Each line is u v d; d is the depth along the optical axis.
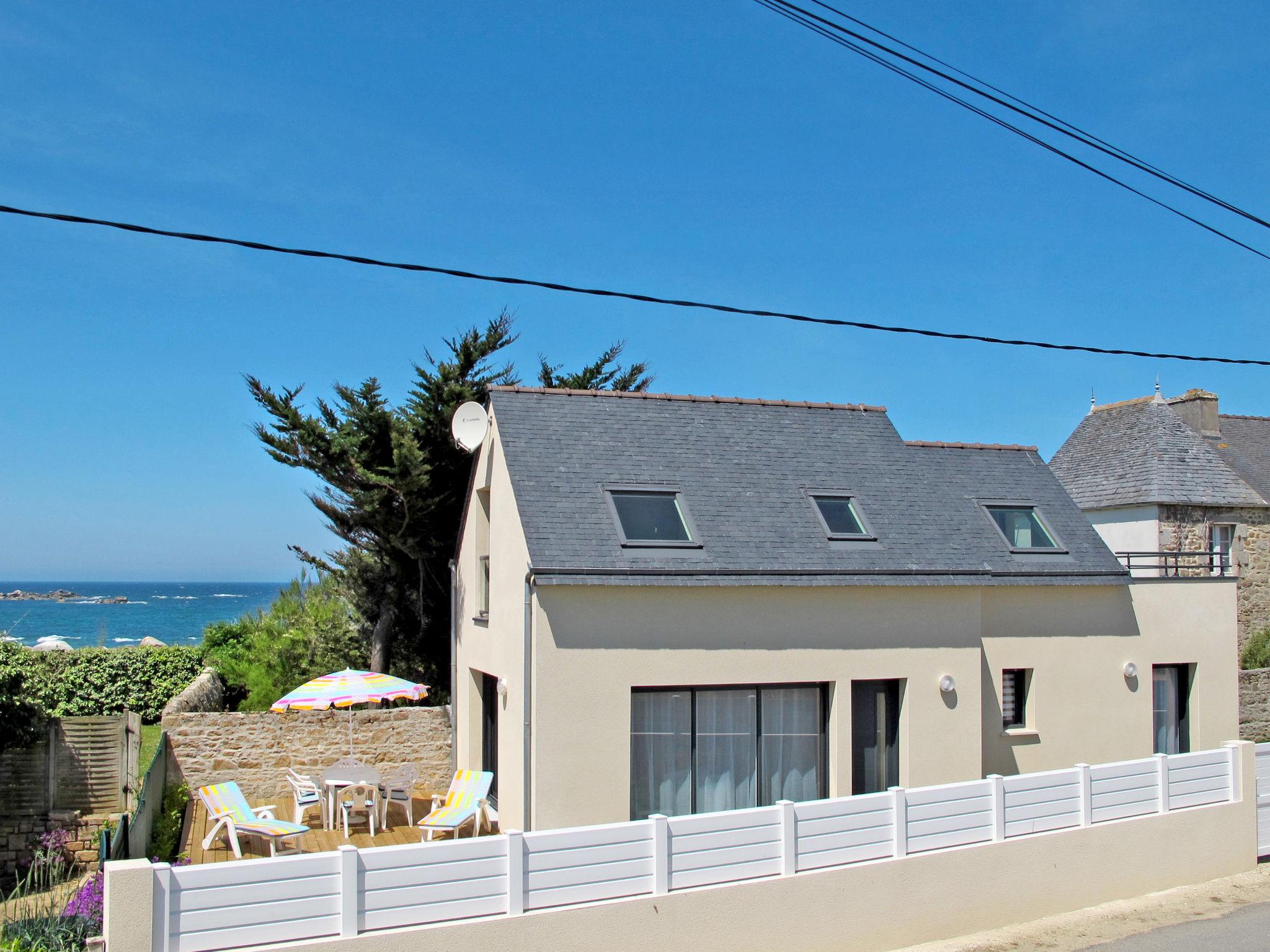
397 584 19.61
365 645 20.12
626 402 14.35
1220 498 23.14
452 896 7.88
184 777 15.51
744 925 8.88
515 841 8.09
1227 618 15.95
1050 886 10.76
